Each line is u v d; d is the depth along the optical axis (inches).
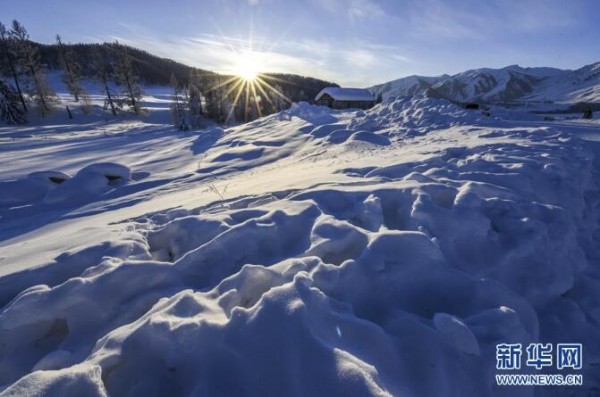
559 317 104.7
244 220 131.3
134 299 89.9
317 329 68.9
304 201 137.6
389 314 83.8
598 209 185.5
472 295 89.9
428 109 533.0
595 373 96.9
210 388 61.6
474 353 73.0
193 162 465.4
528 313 92.3
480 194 145.1
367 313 84.6
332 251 104.3
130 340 69.9
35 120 1625.2
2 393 55.7
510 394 73.4
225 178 330.3
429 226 116.0
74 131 1309.1
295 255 105.0
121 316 86.4
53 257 111.5
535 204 140.3
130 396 64.4
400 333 77.0
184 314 75.4
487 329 79.5
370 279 89.7
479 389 70.9
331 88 2028.8
